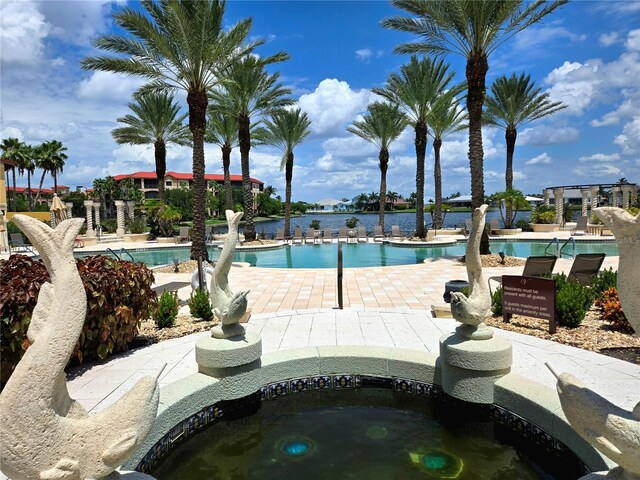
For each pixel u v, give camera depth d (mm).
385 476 3357
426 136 23672
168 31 13570
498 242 22406
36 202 48875
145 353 5625
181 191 59781
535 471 3395
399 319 7031
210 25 13711
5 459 1891
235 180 90312
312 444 3883
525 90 26422
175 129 27891
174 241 25531
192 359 5363
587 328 6203
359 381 4977
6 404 1892
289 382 4883
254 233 24469
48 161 44750
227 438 4023
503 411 3949
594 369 4660
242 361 4344
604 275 8047
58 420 2023
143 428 2316
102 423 2197
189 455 3742
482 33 14414
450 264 14547
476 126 15141
